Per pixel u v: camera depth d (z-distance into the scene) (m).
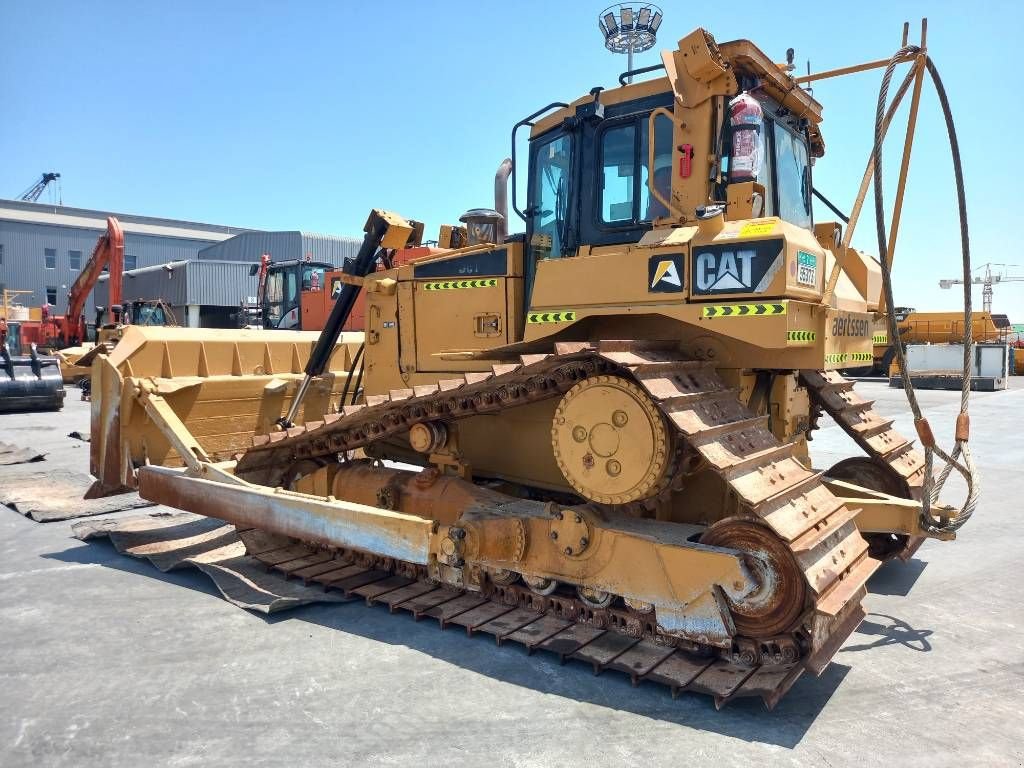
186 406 6.25
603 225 4.57
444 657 3.83
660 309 3.85
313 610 4.50
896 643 4.06
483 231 5.73
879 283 5.16
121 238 19.16
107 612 4.46
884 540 5.21
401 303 5.84
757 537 3.44
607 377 3.71
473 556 4.27
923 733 3.11
